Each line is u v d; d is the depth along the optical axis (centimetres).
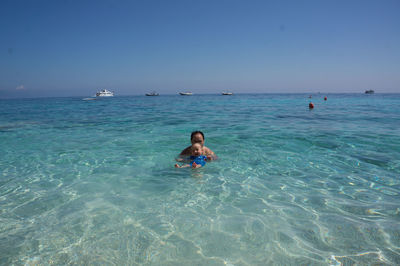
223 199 295
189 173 391
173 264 184
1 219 253
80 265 184
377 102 3173
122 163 450
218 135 723
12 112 1798
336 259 187
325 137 678
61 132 816
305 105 2528
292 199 293
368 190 319
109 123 1064
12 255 196
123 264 185
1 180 367
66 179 369
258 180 358
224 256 192
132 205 280
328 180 356
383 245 203
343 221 242
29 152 539
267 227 233
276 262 185
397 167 412
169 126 947
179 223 241
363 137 675
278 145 584
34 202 291
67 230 231
